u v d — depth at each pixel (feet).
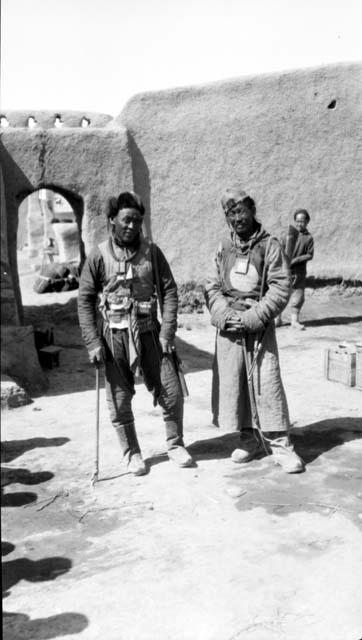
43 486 13.01
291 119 35.70
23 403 18.65
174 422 14.05
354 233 37.47
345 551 10.16
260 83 35.19
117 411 13.61
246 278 13.55
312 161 36.29
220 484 12.95
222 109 35.22
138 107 34.53
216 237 35.76
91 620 8.55
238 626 8.34
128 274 13.08
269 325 13.55
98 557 10.21
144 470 13.48
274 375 13.48
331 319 33.04
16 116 32.99
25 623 8.48
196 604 8.86
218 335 13.93
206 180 35.50
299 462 13.48
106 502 12.22
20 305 32.50
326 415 17.47
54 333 31.45
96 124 34.65
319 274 37.24
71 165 33.14
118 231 12.99
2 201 28.04
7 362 19.80
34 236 70.33
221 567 9.79
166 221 35.50
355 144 36.58
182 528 11.10
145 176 34.96
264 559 9.98
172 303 13.67
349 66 35.91
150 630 8.31
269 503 12.00
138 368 13.08
